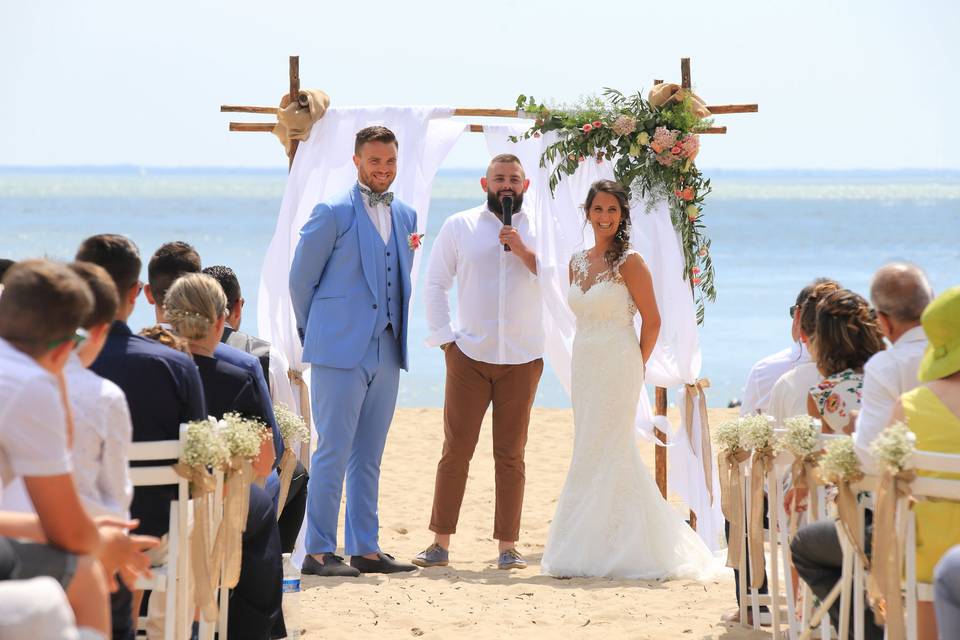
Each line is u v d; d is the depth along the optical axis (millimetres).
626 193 10047
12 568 4422
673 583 9492
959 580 4773
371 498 10078
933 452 5414
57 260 5574
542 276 10570
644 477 9930
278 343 10633
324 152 10719
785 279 52219
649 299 9875
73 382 5184
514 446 10281
